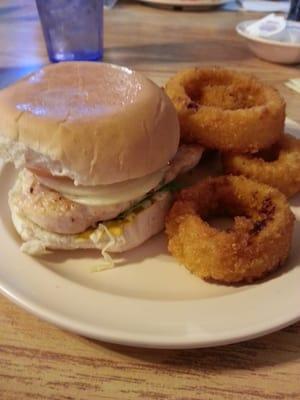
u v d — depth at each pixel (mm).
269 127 236
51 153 177
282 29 378
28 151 183
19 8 527
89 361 148
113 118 182
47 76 206
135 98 193
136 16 500
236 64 390
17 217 196
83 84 201
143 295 177
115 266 191
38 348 151
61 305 157
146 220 200
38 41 429
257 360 149
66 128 176
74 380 141
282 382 142
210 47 425
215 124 234
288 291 165
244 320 151
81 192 190
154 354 150
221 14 514
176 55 405
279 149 252
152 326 149
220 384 141
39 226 193
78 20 366
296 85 351
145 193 197
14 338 155
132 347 152
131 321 151
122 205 191
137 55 402
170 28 469
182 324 150
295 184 233
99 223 195
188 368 146
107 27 466
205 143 240
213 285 182
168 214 203
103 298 162
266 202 201
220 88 275
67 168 180
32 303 156
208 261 178
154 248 202
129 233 194
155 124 192
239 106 273
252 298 162
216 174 254
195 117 235
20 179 212
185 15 507
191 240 183
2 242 190
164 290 180
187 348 146
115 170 182
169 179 213
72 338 156
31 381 140
